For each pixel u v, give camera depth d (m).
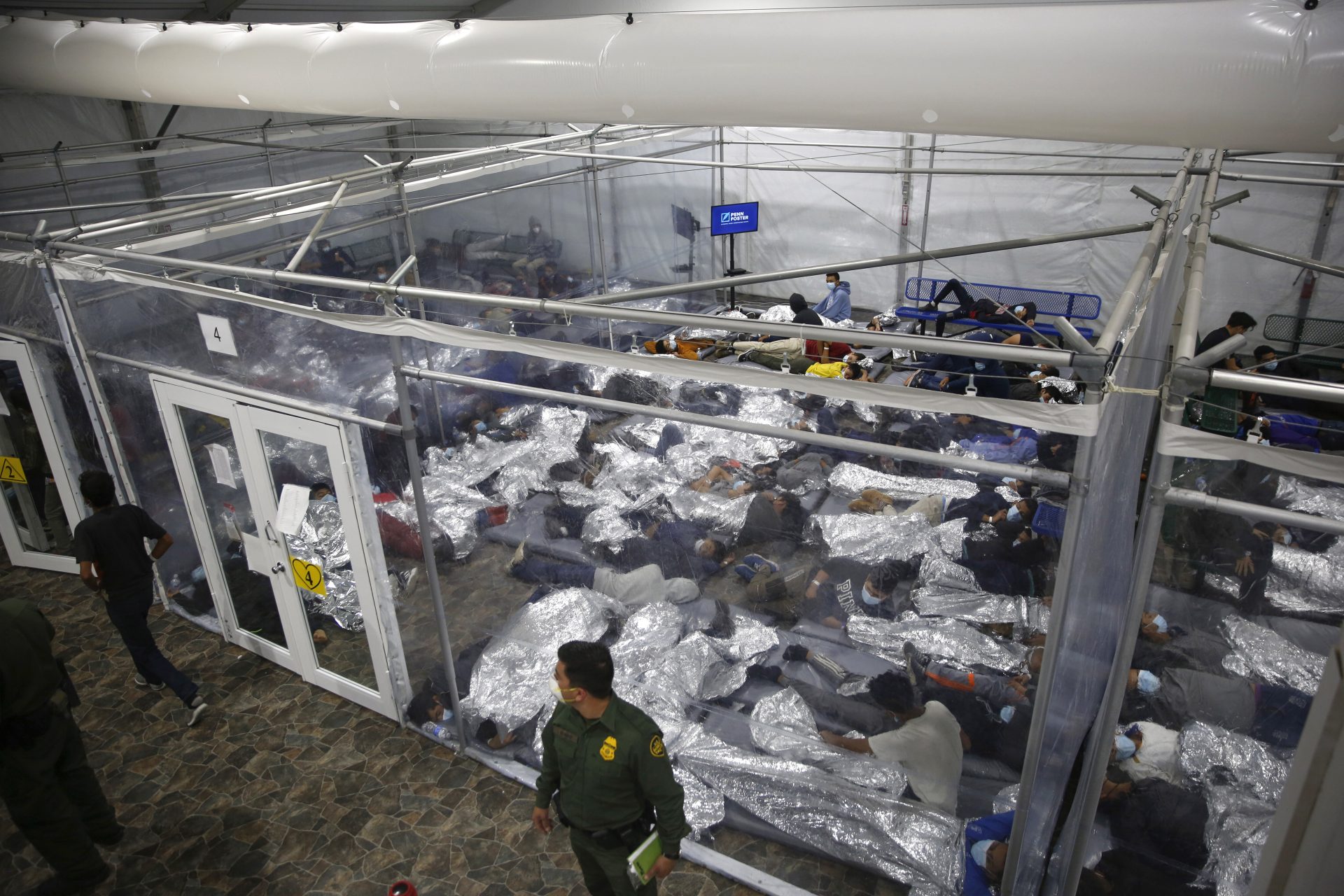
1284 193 8.25
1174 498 2.35
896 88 2.60
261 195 5.22
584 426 4.68
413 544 4.05
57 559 5.97
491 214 8.22
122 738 4.47
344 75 3.92
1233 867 2.80
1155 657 2.79
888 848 3.33
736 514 3.67
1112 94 2.29
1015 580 3.15
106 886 3.63
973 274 10.41
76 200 8.13
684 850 3.63
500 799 4.05
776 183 11.07
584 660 2.59
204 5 8.56
